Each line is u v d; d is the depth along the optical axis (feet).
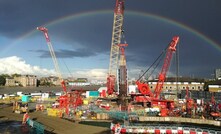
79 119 329.72
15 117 346.95
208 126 287.07
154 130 246.88
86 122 313.94
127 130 248.73
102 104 473.26
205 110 364.58
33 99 602.44
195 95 530.27
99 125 296.71
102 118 333.83
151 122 317.01
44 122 301.63
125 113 342.23
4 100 601.62
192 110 365.61
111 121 314.96
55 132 253.65
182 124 299.99
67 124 291.79
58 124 291.58
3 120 324.19
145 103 452.76
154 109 378.73
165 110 350.23
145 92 468.75
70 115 356.79
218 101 441.27
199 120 297.53
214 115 316.81
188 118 310.04
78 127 276.62
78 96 471.21
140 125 273.33
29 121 293.43
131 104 452.76
